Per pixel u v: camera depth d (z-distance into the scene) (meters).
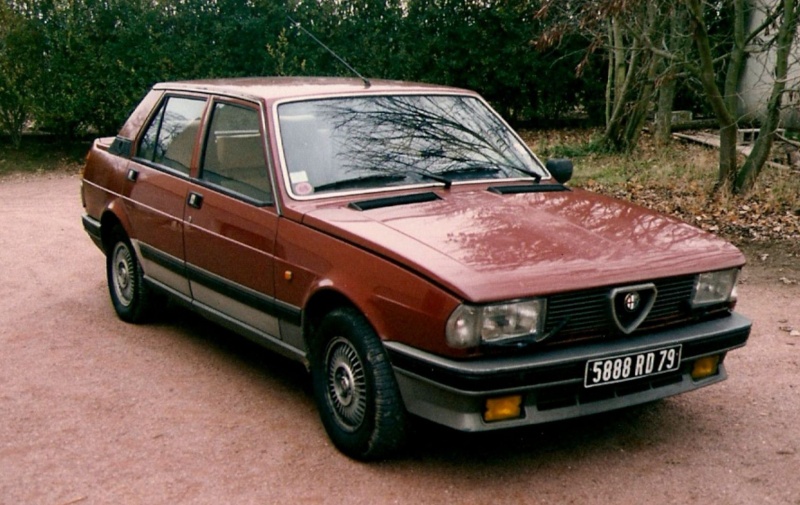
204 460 4.30
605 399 3.96
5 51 16.77
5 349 5.97
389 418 4.04
